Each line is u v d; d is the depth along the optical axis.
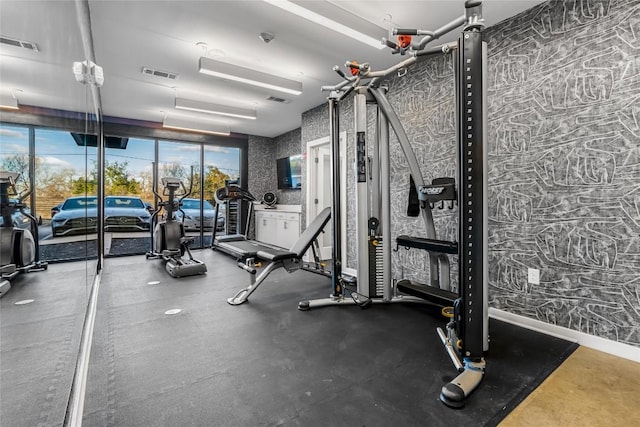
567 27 2.35
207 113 5.50
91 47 3.17
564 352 2.18
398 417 1.51
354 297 3.15
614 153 2.16
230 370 1.93
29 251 1.84
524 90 2.59
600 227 2.23
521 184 2.63
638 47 2.04
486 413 1.54
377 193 3.13
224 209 7.23
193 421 1.48
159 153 6.39
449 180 2.42
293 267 3.43
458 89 1.98
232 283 3.97
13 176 1.47
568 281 2.39
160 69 3.74
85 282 2.69
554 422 1.49
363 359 2.07
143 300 3.28
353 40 3.11
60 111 1.99
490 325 2.65
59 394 1.56
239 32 2.94
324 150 5.64
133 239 6.20
